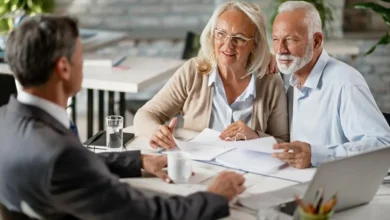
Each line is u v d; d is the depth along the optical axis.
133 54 5.44
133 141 2.50
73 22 1.68
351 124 2.37
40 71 1.63
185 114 2.71
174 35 5.35
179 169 2.05
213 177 2.11
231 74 2.62
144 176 2.11
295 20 2.38
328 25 5.23
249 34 2.51
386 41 3.13
